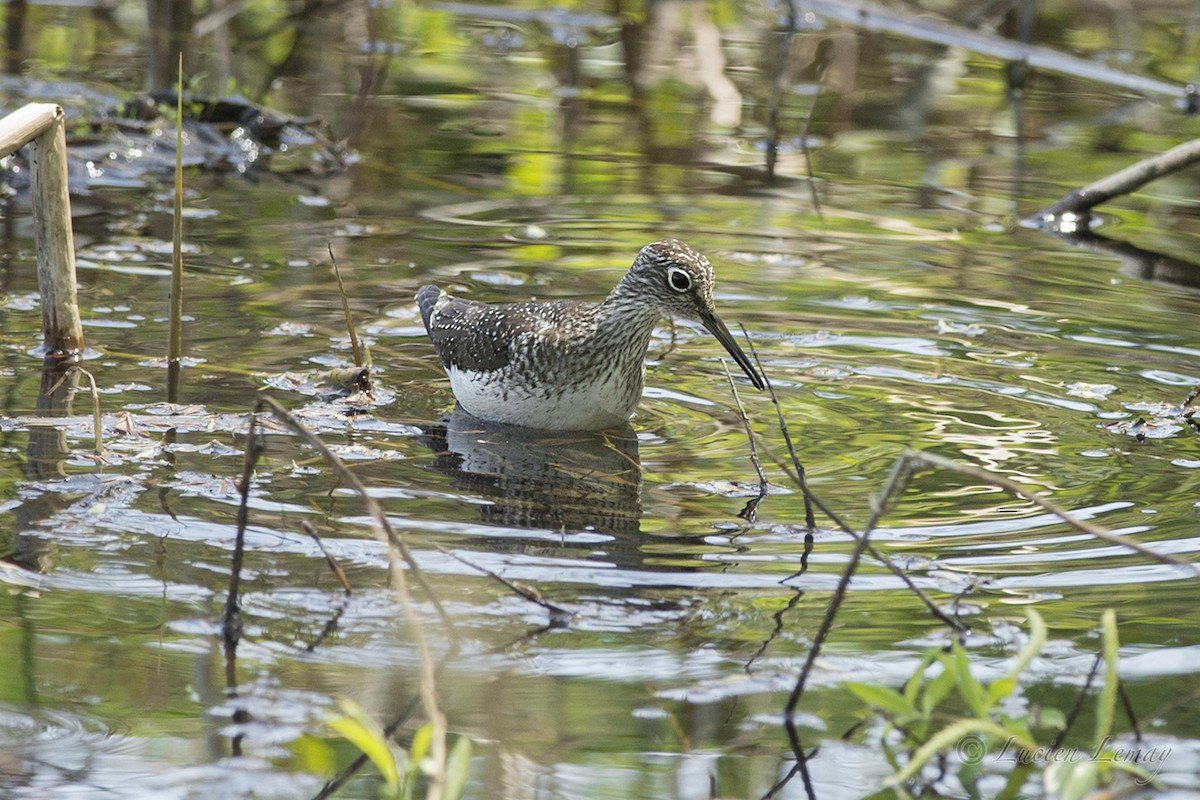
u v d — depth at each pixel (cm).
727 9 2708
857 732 771
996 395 1288
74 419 1164
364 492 804
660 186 1873
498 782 715
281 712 771
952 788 729
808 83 2339
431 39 2491
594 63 2405
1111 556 977
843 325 1452
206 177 1873
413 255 1608
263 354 1332
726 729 770
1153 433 1206
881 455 1156
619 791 712
